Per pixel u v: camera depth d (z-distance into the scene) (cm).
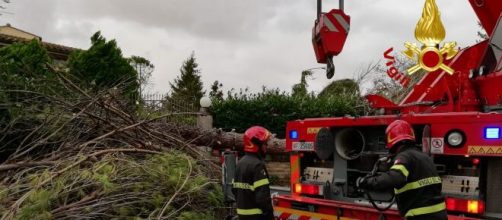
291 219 508
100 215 503
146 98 921
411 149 373
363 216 439
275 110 1292
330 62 573
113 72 1086
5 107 672
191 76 4162
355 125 480
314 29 594
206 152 823
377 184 356
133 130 705
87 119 695
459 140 399
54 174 521
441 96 575
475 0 566
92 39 1129
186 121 996
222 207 618
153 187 558
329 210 472
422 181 362
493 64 528
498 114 381
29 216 457
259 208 457
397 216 409
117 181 549
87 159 586
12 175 576
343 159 502
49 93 721
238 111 1280
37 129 646
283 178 1123
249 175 460
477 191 399
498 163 392
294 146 544
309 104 1323
